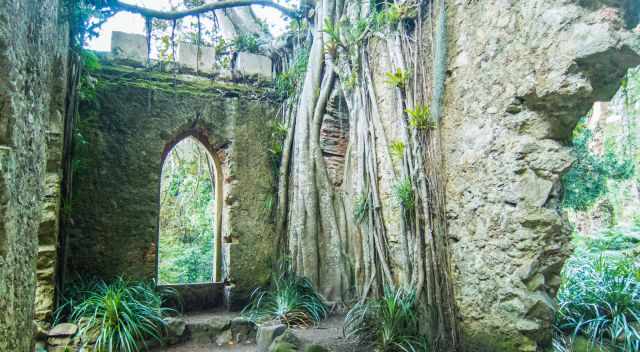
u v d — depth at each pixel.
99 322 3.85
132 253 5.16
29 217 1.87
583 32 2.58
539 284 2.90
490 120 3.19
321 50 5.63
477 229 3.28
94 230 5.02
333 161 5.71
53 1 2.43
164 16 5.72
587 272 3.96
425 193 3.76
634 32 2.57
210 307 5.63
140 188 5.30
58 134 4.06
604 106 8.75
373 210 4.64
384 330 3.56
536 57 2.83
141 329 4.02
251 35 6.75
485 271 3.19
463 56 3.50
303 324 4.62
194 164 9.80
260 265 5.77
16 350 1.72
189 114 5.68
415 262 3.83
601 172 6.24
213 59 6.09
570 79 2.65
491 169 3.16
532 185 2.90
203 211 9.69
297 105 5.94
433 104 3.80
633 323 3.19
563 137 3.02
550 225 2.86
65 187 4.55
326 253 5.43
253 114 6.05
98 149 5.15
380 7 4.85
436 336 3.53
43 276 3.90
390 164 4.34
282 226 5.84
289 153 5.93
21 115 1.72
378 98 4.62
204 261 9.30
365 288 4.62
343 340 4.00
